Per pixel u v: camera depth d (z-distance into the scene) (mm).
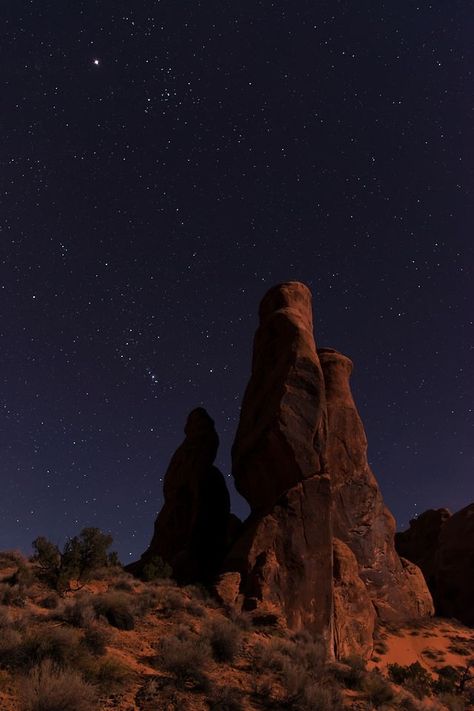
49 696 6773
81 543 16422
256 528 19578
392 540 28203
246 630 14953
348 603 21203
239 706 8891
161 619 13289
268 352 24641
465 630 26797
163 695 8414
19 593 12930
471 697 16781
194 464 29141
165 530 28516
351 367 29875
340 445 27203
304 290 27000
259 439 22203
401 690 14086
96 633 10109
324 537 19969
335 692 10820
